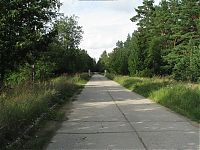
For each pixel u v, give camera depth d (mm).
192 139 10656
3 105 11406
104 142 10359
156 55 55531
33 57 15094
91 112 17391
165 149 9375
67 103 21828
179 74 44156
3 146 8984
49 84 23828
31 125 12148
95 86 43500
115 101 23156
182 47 51906
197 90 20703
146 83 33031
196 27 51750
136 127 12898
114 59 91500
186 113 15984
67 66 48781
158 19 61906
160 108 18812
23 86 19047
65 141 10602
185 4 53094
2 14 12984
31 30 14133
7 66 13852
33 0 13867
